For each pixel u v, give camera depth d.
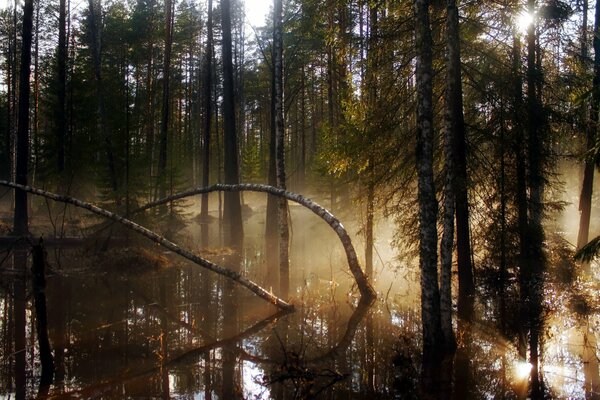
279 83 11.49
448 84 7.75
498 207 11.42
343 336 8.34
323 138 12.15
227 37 18.84
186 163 40.34
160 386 6.20
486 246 11.99
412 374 6.62
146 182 23.23
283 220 11.48
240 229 19.00
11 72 33.91
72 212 21.66
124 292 11.20
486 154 11.85
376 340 8.14
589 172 14.67
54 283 11.81
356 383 6.34
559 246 15.33
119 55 29.17
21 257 14.34
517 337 8.23
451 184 7.68
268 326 8.88
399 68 9.65
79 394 5.91
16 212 16.14
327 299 10.91
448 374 6.63
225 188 11.38
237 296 11.05
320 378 6.55
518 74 10.27
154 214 18.78
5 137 33.22
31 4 16.00
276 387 6.20
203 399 5.80
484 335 8.33
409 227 10.95
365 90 10.56
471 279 10.96
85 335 8.19
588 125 10.66
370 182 11.01
